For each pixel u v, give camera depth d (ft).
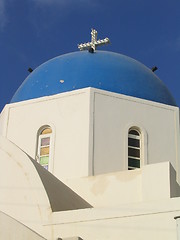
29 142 61.67
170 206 42.37
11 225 39.42
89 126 59.41
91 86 62.95
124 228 43.04
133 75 66.08
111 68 65.82
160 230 41.93
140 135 61.77
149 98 64.54
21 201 45.96
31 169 46.80
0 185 47.09
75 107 61.16
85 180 56.13
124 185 53.83
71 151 59.11
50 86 64.28
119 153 59.41
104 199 54.24
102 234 43.42
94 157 58.23
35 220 44.98
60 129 60.70
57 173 58.54
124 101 61.98
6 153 48.14
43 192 45.68
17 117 63.57
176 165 61.67
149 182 49.37
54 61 68.49
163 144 61.98
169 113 63.87
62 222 44.57
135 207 43.37
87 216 44.37
